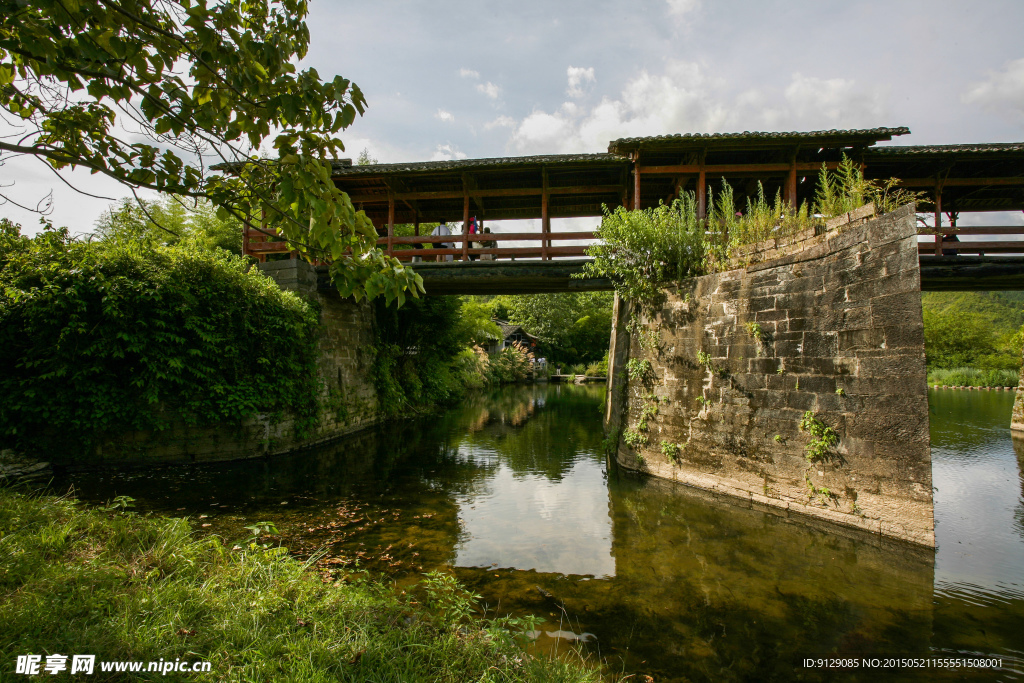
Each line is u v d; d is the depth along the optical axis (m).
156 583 2.97
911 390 4.98
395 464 9.03
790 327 6.16
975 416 14.95
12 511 3.89
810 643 3.31
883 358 5.22
